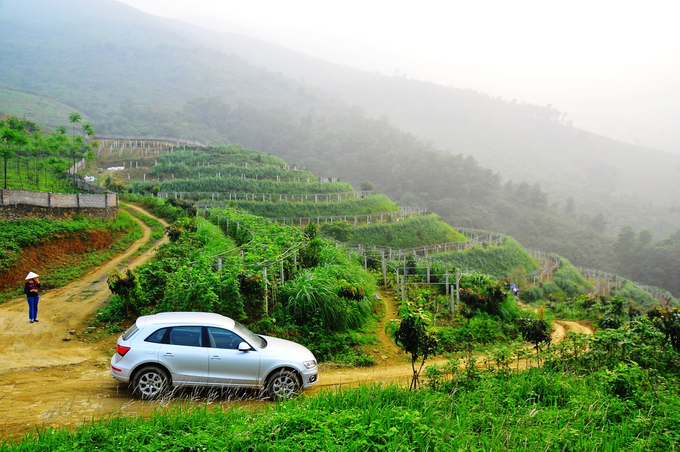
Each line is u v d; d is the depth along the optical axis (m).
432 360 13.05
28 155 43.22
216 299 12.61
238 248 18.86
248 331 9.02
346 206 64.69
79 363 9.92
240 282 13.32
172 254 19.36
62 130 42.19
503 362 10.16
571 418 7.02
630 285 70.25
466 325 16.73
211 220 32.34
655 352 11.41
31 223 20.02
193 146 93.81
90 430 5.80
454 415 7.05
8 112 122.94
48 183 38.28
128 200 44.06
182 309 12.59
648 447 6.11
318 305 13.94
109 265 20.84
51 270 18.22
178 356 7.89
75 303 14.69
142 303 13.34
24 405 7.49
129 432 5.78
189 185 61.25
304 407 6.79
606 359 10.98
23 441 5.60
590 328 22.77
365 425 6.15
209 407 7.57
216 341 8.19
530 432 6.43
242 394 8.31
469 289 18.98
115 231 26.06
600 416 7.14
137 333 8.00
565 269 60.22
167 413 6.58
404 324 8.70
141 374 7.77
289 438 5.71
